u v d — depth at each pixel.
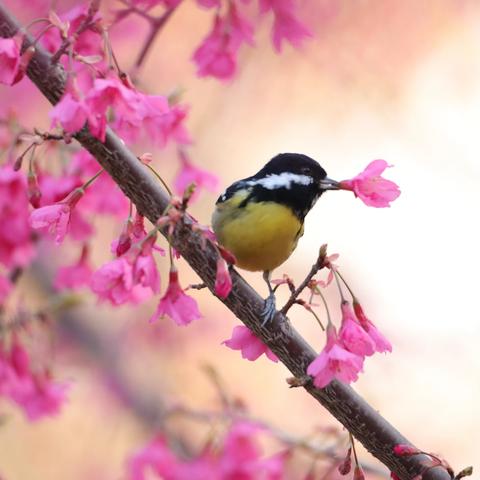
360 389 17.28
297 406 17.83
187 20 16.42
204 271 7.25
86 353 17.09
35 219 7.24
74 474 17.34
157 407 17.14
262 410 17.58
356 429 7.33
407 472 7.30
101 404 17.17
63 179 9.17
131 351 17.38
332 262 7.22
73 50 7.34
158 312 7.12
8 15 7.23
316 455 9.58
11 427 17.48
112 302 6.93
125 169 7.22
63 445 17.52
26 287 15.42
